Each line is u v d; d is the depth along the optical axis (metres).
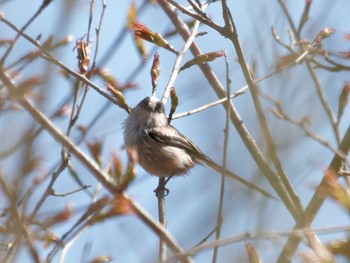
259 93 9.70
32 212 6.90
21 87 6.86
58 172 8.54
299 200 8.91
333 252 6.56
